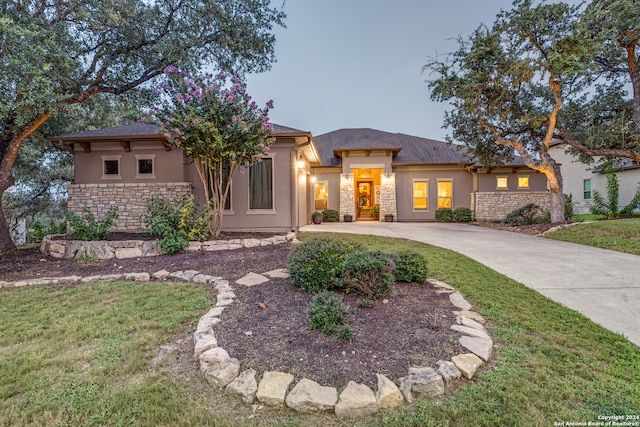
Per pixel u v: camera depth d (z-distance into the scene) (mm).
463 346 2625
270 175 9484
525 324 3205
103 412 1949
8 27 4934
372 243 7945
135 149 9836
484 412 1936
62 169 13367
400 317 3189
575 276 4941
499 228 11883
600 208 12969
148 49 8242
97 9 6438
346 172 15430
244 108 7441
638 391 2121
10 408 1999
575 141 11219
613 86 11086
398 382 2146
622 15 8094
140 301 3955
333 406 1956
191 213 7633
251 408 2010
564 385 2189
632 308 3674
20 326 3258
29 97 5656
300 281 3975
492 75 9977
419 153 16672
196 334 2861
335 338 2721
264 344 2668
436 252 6816
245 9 8742
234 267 5465
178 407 2002
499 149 12969
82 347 2789
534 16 8555
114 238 7758
